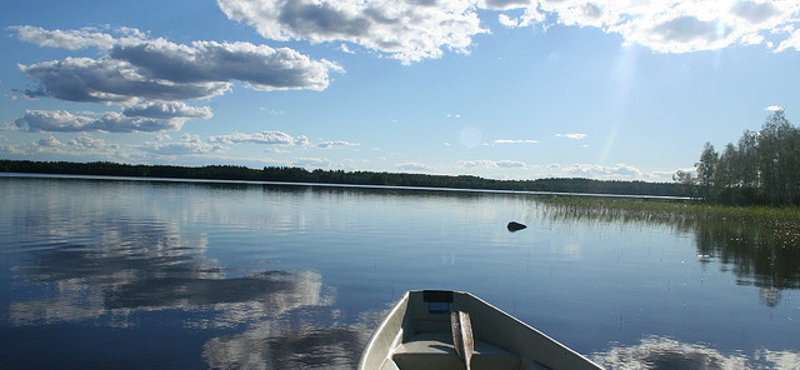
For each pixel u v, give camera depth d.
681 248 22.92
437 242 22.59
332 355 8.22
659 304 12.30
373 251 19.28
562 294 13.09
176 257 16.55
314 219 31.14
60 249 17.33
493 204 55.94
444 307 9.05
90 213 29.77
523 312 11.28
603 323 10.58
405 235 24.78
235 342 8.73
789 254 21.58
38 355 7.93
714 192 62.50
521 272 15.97
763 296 13.41
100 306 10.61
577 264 17.81
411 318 8.98
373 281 13.90
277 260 16.62
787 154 52.06
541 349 7.24
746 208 44.97
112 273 13.79
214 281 13.23
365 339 9.02
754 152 60.50
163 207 35.44
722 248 23.20
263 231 24.28
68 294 11.45
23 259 15.37
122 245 18.67
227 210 35.16
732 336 9.90
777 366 8.41
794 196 54.09
